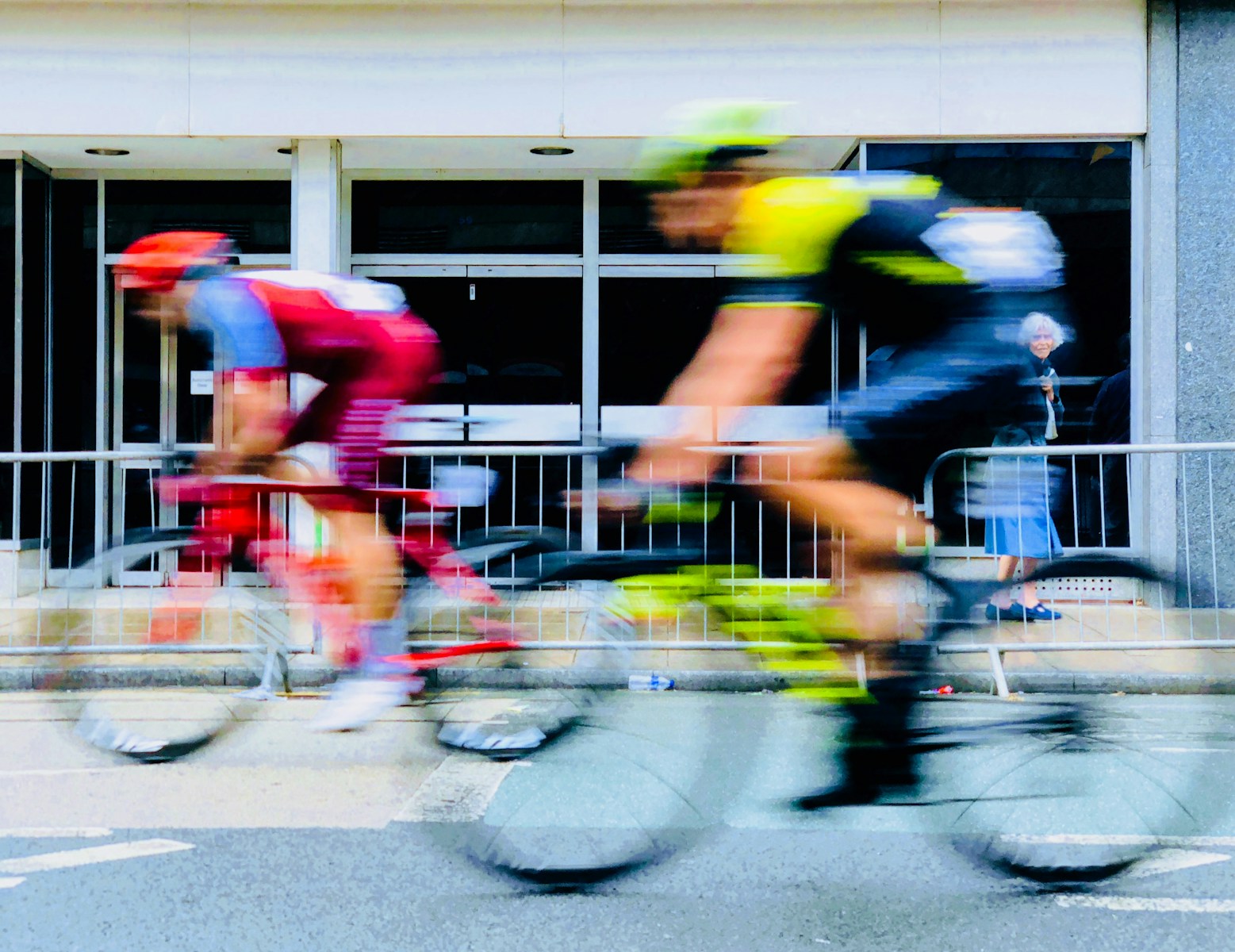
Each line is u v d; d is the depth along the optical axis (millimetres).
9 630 6625
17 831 4289
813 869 3953
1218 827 4172
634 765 4594
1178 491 8602
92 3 9305
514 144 9641
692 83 9344
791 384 4262
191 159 10203
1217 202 9438
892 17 9320
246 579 5441
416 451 5988
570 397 10469
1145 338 9570
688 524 4332
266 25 9336
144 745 5223
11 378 9992
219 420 10344
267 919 3520
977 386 4168
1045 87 9375
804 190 3979
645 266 10422
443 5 9312
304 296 5023
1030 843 3873
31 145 9727
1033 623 5656
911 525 4238
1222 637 6168
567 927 3473
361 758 5223
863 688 4023
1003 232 4086
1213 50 9383
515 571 4727
